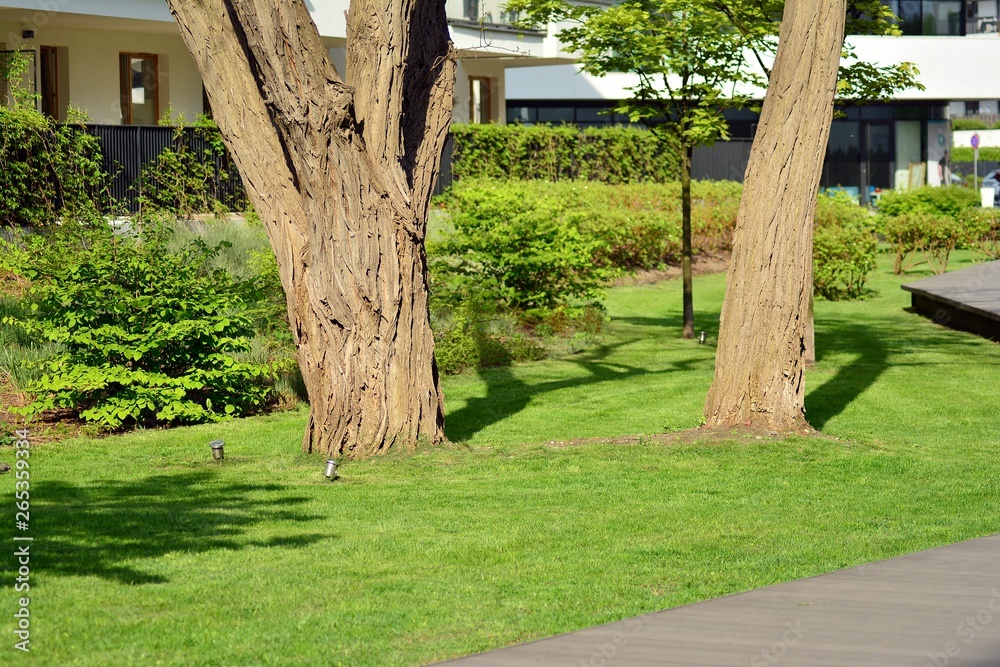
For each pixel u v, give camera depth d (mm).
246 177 10305
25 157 17688
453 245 18391
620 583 6512
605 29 17797
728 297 11336
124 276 13125
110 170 19078
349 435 10578
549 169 30953
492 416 12969
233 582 6484
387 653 5266
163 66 25453
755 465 10125
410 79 10461
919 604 5918
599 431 12055
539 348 17422
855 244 24281
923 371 15586
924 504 8789
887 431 11898
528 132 30094
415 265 10516
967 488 9383
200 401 13430
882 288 26250
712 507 8664
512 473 9953
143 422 12672
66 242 15195
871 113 47625
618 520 8219
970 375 15250
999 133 69812
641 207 29469
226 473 10031
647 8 18484
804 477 9734
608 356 17344
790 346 11180
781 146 10828
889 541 7543
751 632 5477
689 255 19156
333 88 9820
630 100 19234
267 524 8039
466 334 16766
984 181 47156
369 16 9984
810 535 7754
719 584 6480
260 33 9500
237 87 10148
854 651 5172
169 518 8172
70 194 18078
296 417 13234
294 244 10344
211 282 14352
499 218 19109
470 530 7902
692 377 15430
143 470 10211
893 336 19141
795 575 6676
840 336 19172
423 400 10688
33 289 13203
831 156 47625
